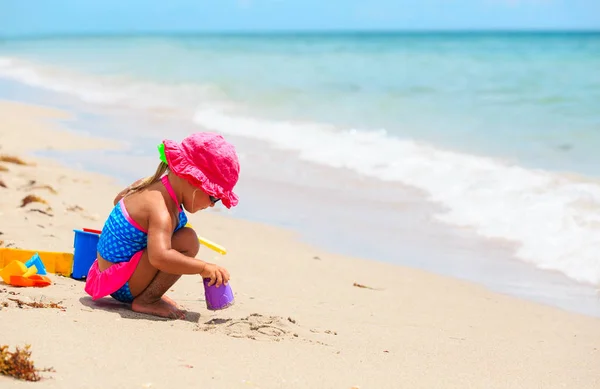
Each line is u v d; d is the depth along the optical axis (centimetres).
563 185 846
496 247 671
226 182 397
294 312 466
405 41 5616
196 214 785
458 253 656
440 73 2123
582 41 4284
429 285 568
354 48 4138
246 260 612
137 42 6494
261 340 379
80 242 476
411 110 1480
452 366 374
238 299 488
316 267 603
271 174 980
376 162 1029
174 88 2020
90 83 2270
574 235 680
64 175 906
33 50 4853
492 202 803
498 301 534
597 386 356
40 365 296
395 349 398
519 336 452
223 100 1752
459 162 999
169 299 428
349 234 714
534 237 688
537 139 1143
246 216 779
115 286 406
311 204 828
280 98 1739
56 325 357
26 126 1375
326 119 1409
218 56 3384
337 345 391
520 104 1484
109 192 827
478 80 1909
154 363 316
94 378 288
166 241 391
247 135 1278
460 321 480
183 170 388
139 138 1265
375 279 578
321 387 310
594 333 466
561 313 511
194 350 344
